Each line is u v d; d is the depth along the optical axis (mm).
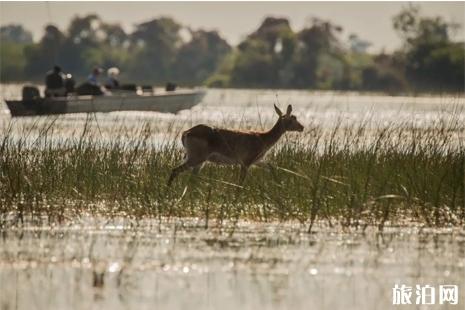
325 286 47344
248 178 69125
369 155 71875
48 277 48000
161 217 60750
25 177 64625
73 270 49188
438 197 62312
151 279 47906
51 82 132625
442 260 52312
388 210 60344
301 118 129000
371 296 46000
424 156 71625
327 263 51250
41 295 45250
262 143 72125
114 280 47656
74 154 71562
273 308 44031
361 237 57062
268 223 59969
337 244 55250
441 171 67438
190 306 44062
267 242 55312
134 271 49156
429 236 57719
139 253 52406
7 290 45875
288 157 72688
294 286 47281
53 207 62062
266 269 49938
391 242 56062
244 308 43938
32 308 43438
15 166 66625
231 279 48094
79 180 66688
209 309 43719
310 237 56719
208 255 52219
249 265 50562
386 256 52938
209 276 48531
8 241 54500
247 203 62594
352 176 65250
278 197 62531
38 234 56219
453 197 62688
